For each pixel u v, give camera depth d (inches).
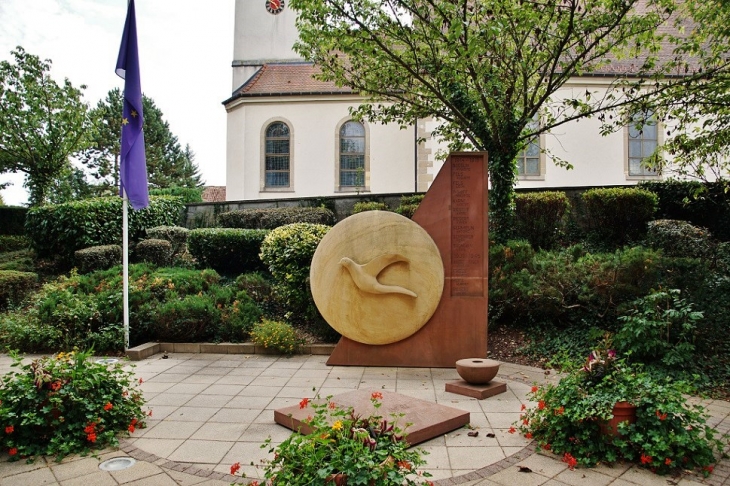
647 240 445.1
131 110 346.0
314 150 788.6
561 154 723.4
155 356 332.2
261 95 786.2
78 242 505.7
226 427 199.2
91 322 350.6
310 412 199.5
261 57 897.5
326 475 109.8
